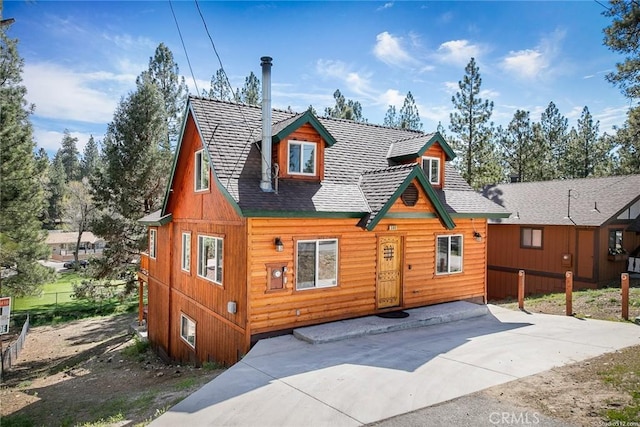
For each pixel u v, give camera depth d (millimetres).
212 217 11367
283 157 10828
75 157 84438
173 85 33750
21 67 21453
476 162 27328
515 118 39531
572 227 18453
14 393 12148
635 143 20406
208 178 11703
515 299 17875
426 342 9320
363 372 7344
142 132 25031
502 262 21516
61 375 14500
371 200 11148
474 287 13797
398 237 12008
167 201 14586
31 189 21281
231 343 10188
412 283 12258
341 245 10828
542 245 19672
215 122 11672
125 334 21250
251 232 9469
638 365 7066
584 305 12773
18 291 21875
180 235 13969
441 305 12625
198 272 12406
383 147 14570
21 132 20281
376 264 11484
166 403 7117
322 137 11398
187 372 11352
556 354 8102
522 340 9305
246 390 6629
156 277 16688
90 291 25250
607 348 8359
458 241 13438
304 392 6488
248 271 9406
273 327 9766
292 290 10023
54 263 55719
